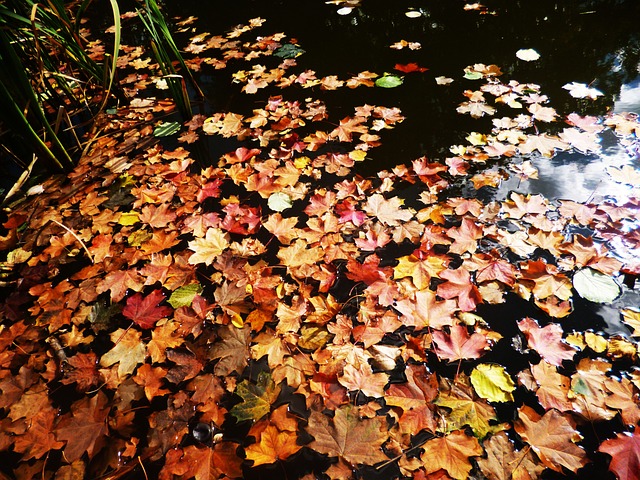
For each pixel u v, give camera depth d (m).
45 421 1.23
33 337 1.46
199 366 1.33
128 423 1.22
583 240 1.54
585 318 1.34
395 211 1.77
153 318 1.46
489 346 1.31
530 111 2.25
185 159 2.23
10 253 1.79
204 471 1.09
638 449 1.03
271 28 3.52
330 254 1.62
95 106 2.75
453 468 1.05
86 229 1.87
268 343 1.35
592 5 3.08
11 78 1.94
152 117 2.64
